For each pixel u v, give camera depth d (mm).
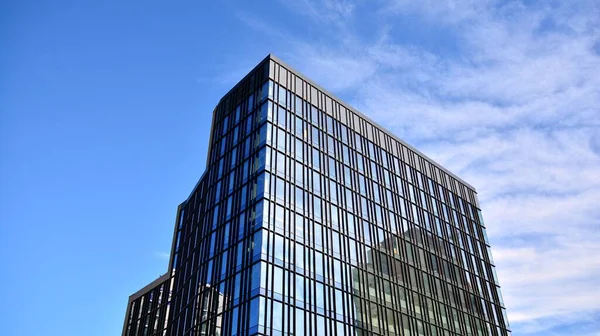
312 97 69750
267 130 59750
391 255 65938
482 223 90375
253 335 45719
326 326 51656
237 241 55062
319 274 54656
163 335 76500
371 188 70062
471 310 73938
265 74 65875
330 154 66688
